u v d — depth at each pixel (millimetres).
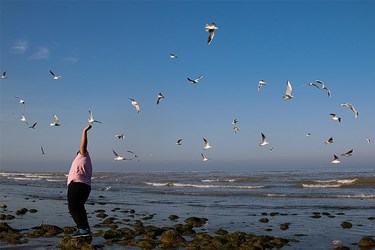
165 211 20469
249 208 21578
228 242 12094
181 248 11508
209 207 22141
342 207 21500
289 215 18734
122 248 11289
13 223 16141
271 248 11852
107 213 19641
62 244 11328
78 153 11094
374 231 14586
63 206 22312
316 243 12555
